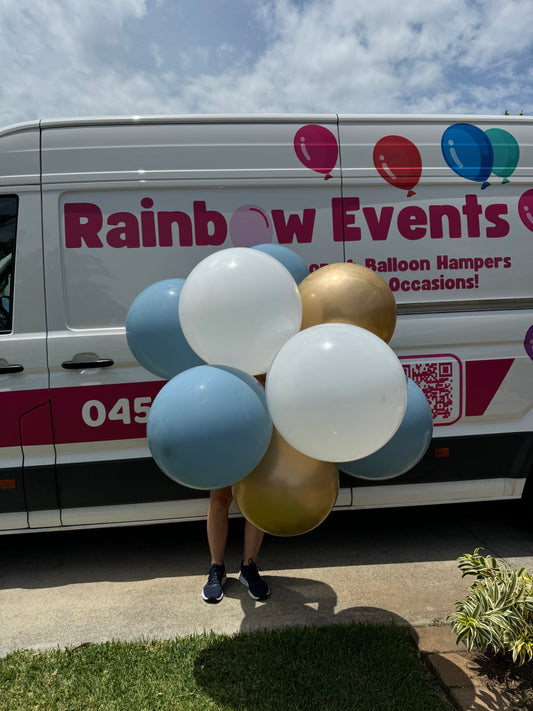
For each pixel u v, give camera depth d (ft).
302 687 6.40
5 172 9.27
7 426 9.27
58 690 6.48
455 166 10.11
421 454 6.86
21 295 9.29
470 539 10.78
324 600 8.45
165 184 9.40
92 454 9.51
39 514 9.45
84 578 9.50
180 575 9.50
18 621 8.15
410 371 9.92
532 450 10.33
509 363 10.19
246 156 9.61
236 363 6.03
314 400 5.11
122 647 7.25
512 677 6.47
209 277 5.83
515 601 6.61
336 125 9.89
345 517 11.92
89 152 9.36
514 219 10.24
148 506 9.69
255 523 6.51
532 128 10.45
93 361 9.32
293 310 5.99
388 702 6.13
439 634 7.32
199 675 6.67
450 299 10.03
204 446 5.39
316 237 9.76
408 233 9.95
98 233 9.36
